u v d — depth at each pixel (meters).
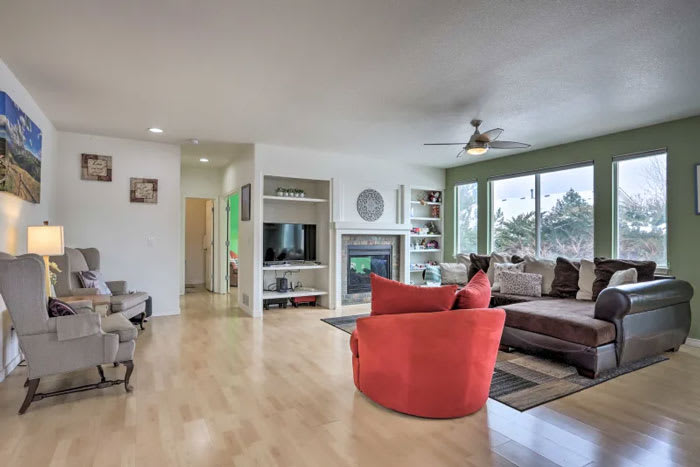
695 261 4.15
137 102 3.79
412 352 2.40
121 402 2.66
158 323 5.07
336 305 6.18
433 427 2.32
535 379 3.12
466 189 7.06
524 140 5.21
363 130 4.78
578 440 2.19
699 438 2.22
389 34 2.50
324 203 6.37
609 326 3.22
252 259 5.62
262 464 1.95
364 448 2.10
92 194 5.09
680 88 3.40
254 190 5.57
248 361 3.54
